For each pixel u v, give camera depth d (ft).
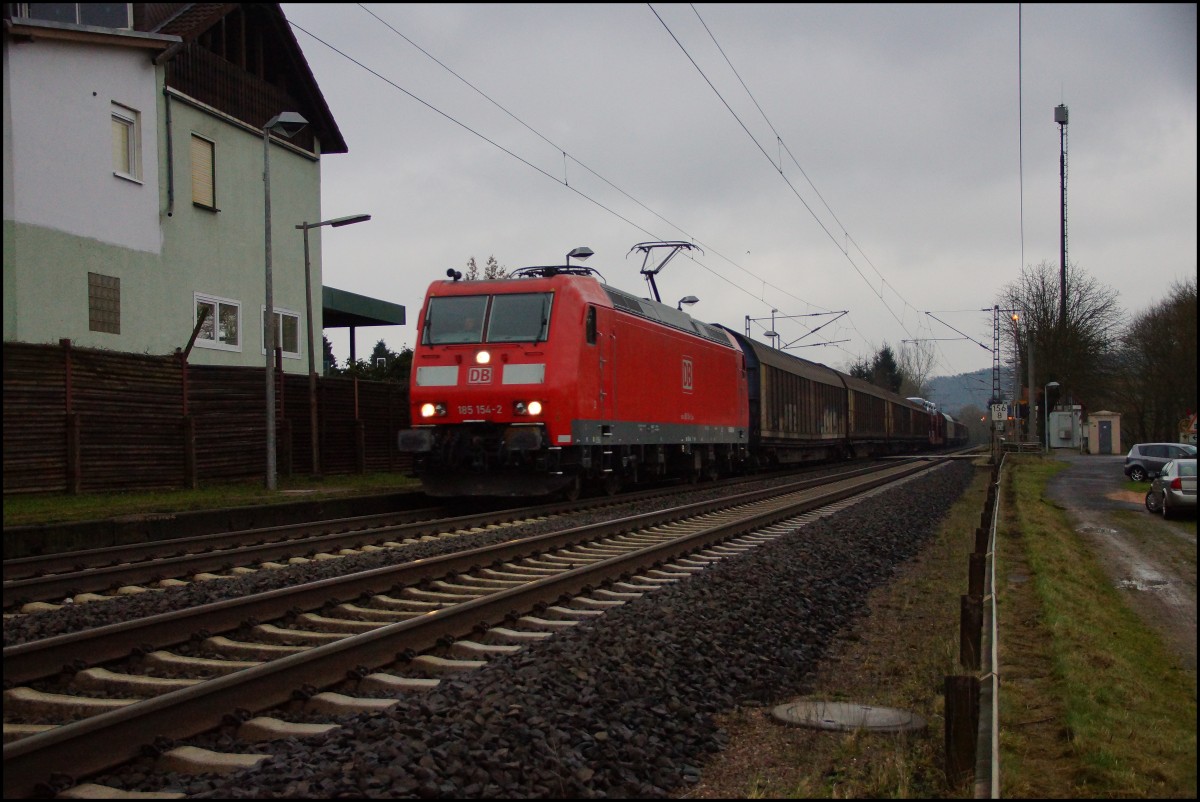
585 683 20.43
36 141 58.29
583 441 57.06
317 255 86.22
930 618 31.40
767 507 64.54
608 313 61.16
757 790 17.04
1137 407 193.26
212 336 73.26
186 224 70.44
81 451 51.49
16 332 56.59
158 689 21.11
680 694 21.44
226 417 62.69
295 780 15.33
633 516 52.08
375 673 21.99
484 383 56.08
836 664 25.90
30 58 58.18
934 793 16.89
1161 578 45.55
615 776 16.60
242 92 76.95
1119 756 19.11
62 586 31.40
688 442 77.30
